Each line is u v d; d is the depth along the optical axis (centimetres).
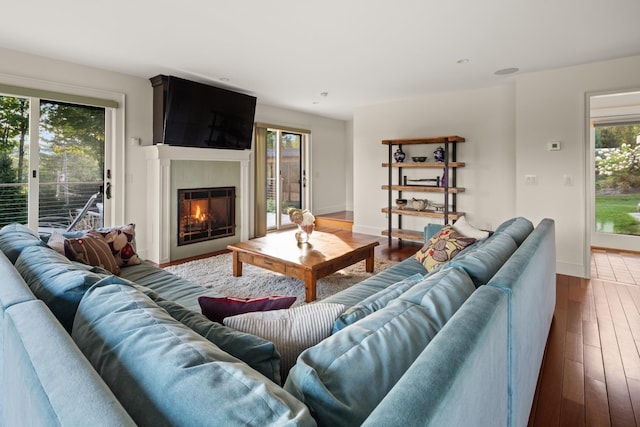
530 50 333
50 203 372
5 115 342
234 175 511
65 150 380
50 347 74
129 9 254
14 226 233
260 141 580
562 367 210
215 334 93
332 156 742
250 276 366
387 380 76
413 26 280
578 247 387
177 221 442
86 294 111
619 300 316
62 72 365
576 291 340
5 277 121
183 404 60
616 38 304
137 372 70
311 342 105
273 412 56
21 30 291
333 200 751
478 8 251
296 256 312
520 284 130
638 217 502
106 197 410
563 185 393
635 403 179
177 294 214
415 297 118
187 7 251
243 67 385
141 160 432
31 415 65
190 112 434
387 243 544
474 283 140
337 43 316
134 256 269
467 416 74
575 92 381
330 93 509
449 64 375
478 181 496
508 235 207
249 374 68
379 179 594
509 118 465
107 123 409
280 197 642
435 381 65
